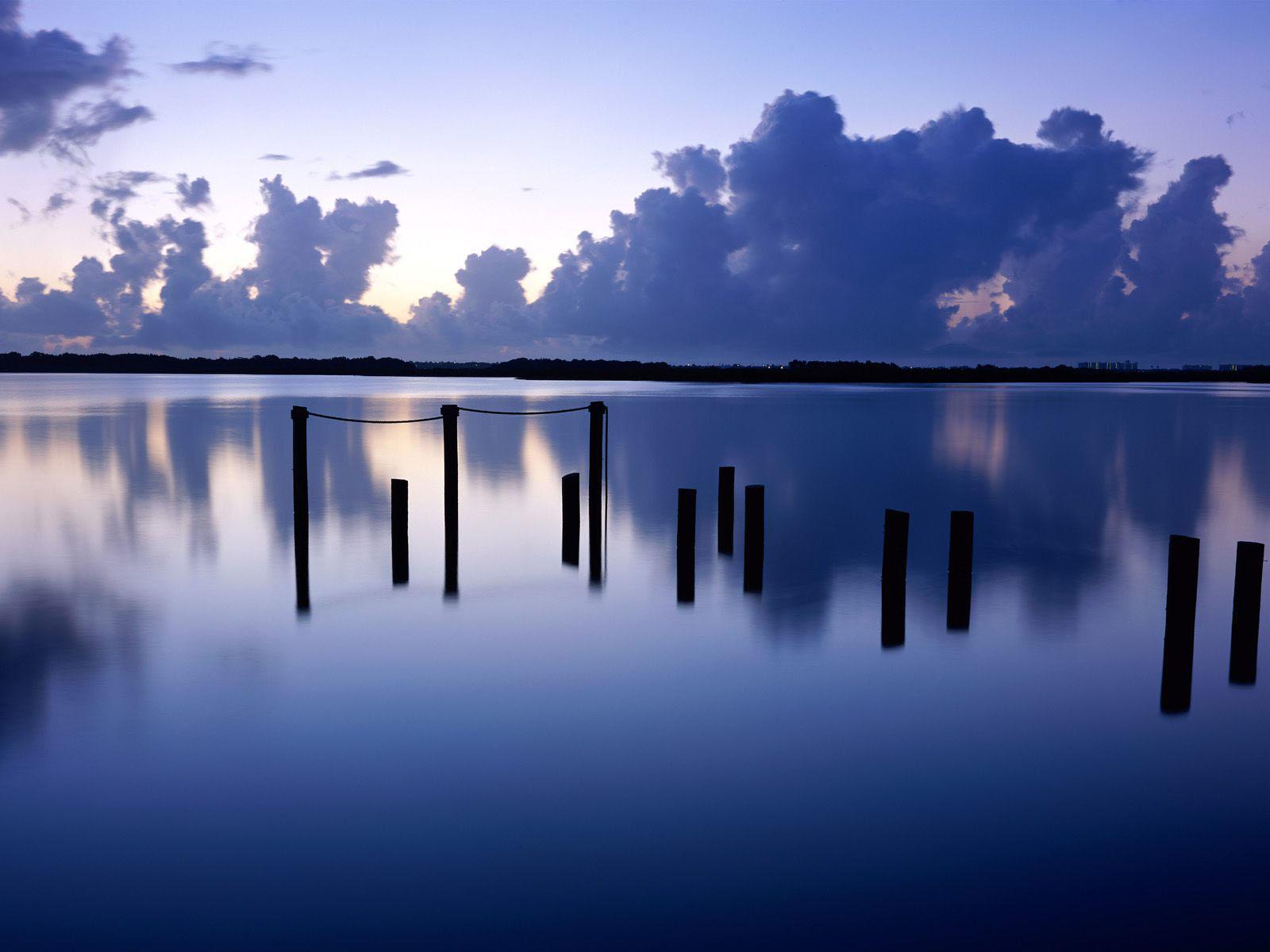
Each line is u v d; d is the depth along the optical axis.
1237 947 5.09
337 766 7.27
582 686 9.15
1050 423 55.00
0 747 7.63
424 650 10.34
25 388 123.44
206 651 10.27
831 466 31.22
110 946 5.03
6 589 13.22
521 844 6.09
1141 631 11.23
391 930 5.18
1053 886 5.66
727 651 10.33
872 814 6.56
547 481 26.22
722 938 5.14
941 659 10.10
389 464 30.58
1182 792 6.96
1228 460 33.97
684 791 6.90
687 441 40.88
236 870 5.77
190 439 39.59
